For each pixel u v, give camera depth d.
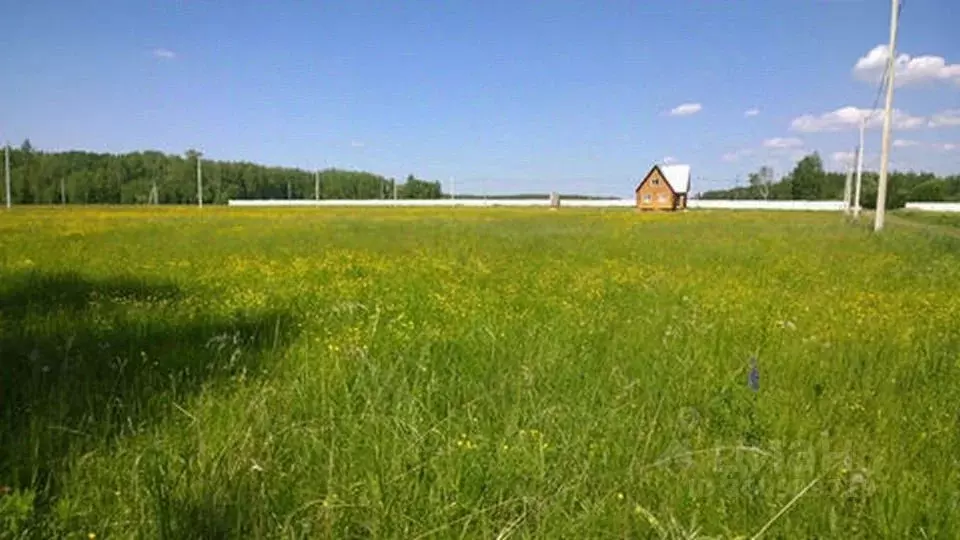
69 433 3.30
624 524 2.56
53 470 2.89
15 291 8.45
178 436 3.33
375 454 3.05
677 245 18.52
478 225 30.77
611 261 13.61
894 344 5.76
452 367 4.65
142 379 4.29
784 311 7.70
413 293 8.73
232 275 10.86
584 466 3.05
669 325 6.28
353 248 16.89
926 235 23.70
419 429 3.41
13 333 5.70
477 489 2.83
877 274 11.95
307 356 4.92
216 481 2.71
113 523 2.50
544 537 2.49
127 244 17.28
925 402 4.21
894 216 63.78
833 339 6.01
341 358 4.76
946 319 7.23
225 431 3.38
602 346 5.48
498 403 3.95
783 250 17.03
